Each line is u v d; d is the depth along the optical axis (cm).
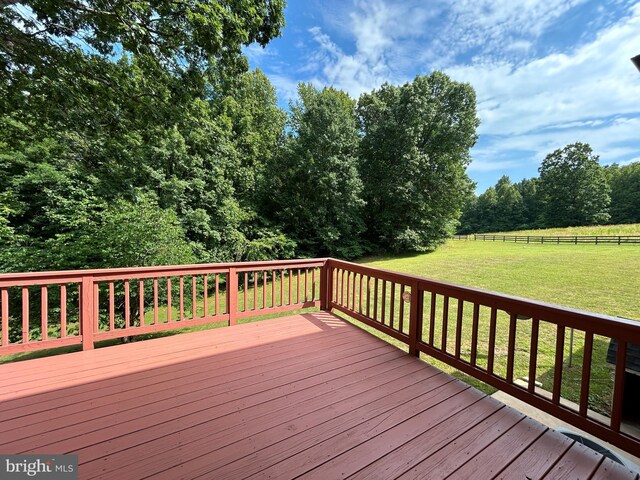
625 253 1304
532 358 180
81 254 552
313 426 166
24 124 425
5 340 237
